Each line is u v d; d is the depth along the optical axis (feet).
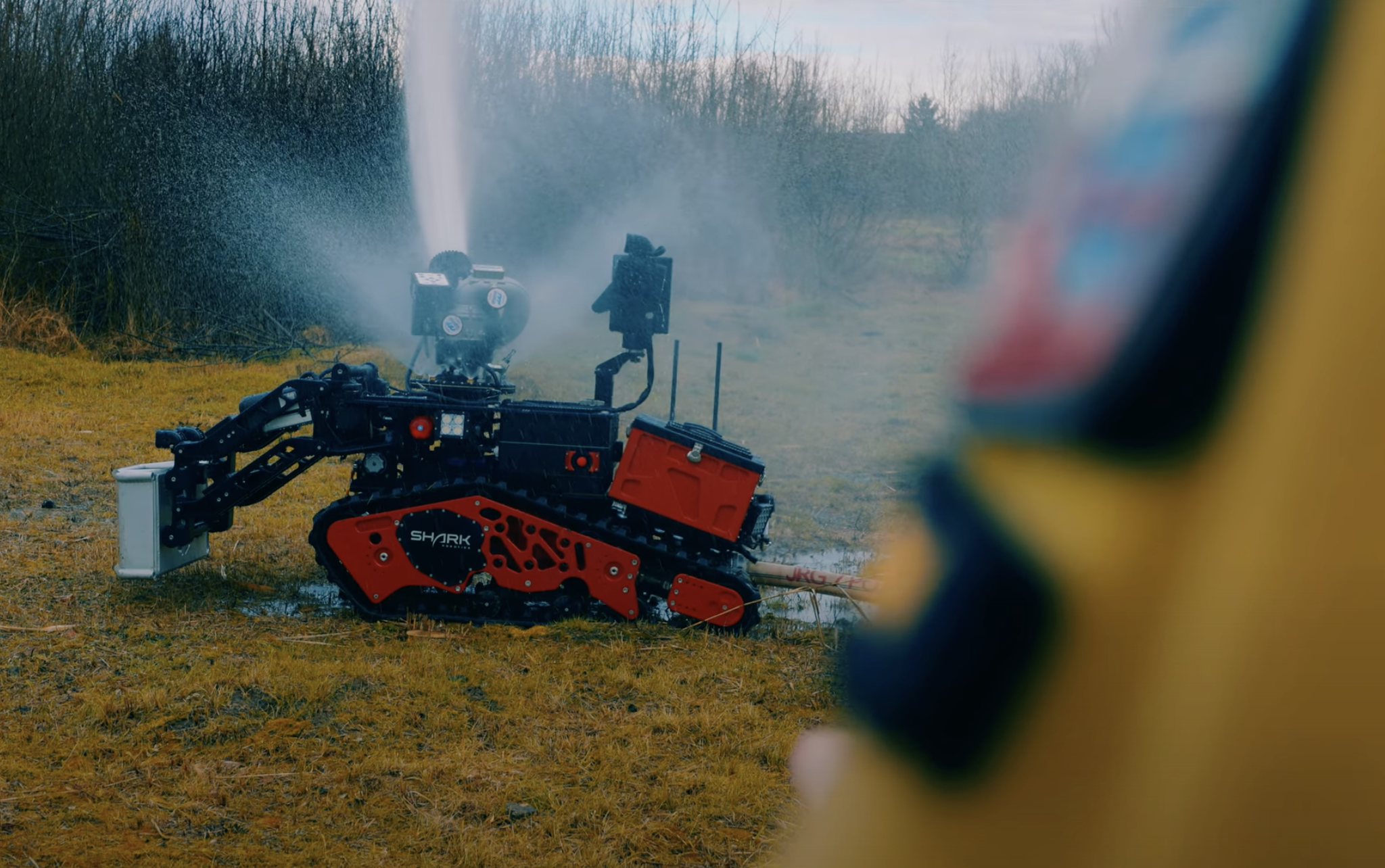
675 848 12.67
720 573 19.70
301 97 53.06
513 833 12.73
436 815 13.02
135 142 50.67
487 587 19.98
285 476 20.88
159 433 21.34
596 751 14.80
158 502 20.76
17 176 49.93
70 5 51.96
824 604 21.97
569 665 17.67
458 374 21.90
